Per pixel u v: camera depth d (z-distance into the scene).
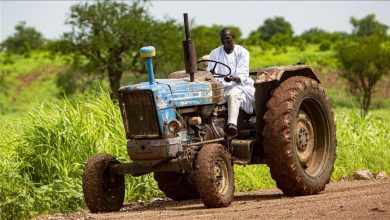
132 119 14.28
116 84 64.75
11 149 16.80
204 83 15.05
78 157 16.42
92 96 18.62
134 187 16.62
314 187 15.51
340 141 20.50
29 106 18.17
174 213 13.46
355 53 65.50
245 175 18.14
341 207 12.33
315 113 16.28
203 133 14.86
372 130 21.97
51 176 16.00
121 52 64.38
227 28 16.05
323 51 115.69
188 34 14.85
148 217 13.12
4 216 14.20
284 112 15.04
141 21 62.97
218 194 13.81
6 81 89.75
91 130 16.95
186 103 14.58
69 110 17.20
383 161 20.00
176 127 14.12
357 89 70.25
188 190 16.31
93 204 14.46
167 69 63.44
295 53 113.94
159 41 62.91
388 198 13.15
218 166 14.06
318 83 16.36
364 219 11.05
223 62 16.03
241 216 12.24
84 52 65.56
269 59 104.75
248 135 15.53
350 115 22.55
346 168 19.44
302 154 15.91
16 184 15.05
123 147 17.02
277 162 15.02
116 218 13.23
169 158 14.15
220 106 15.52
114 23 62.34
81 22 63.78
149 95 14.05
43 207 15.04
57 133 16.59
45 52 123.56
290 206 13.16
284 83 15.53
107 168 14.68
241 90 15.48
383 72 65.44
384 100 66.19
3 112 59.09
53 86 87.31
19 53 129.50
